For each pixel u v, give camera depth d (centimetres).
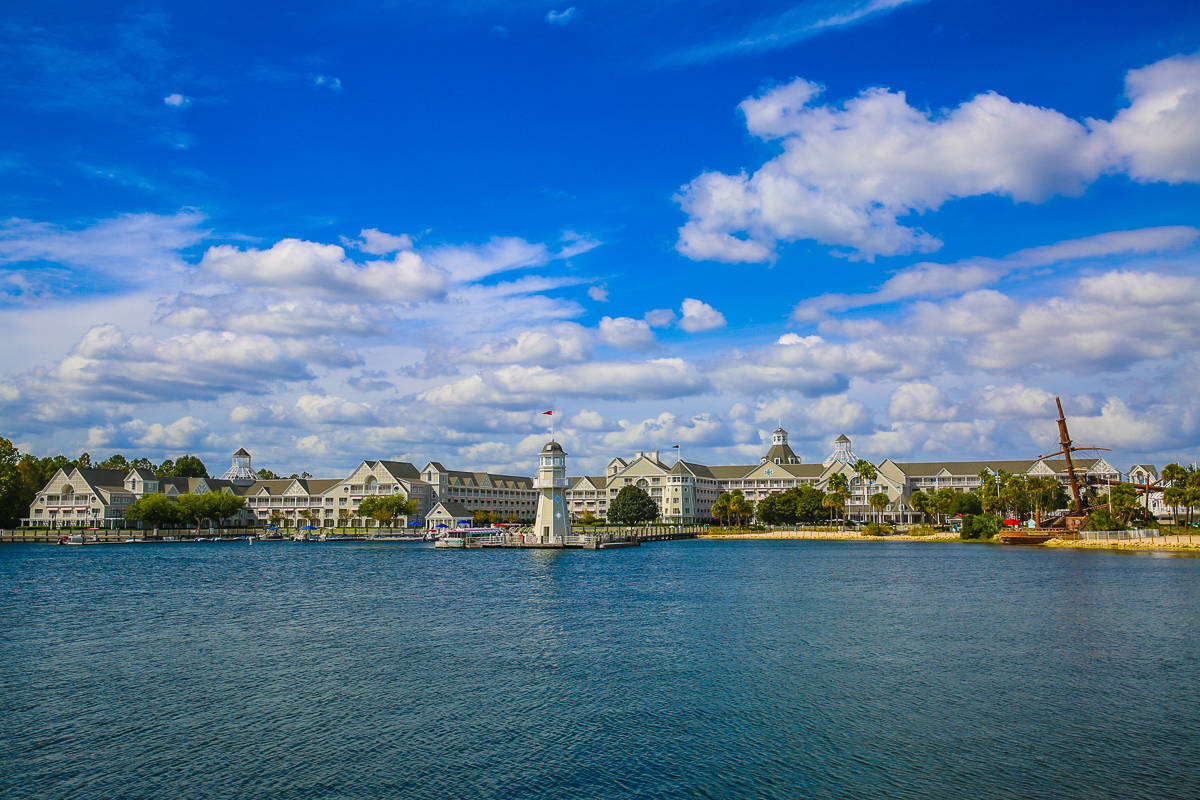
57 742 3403
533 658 4944
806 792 2838
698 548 17162
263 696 4081
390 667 4719
